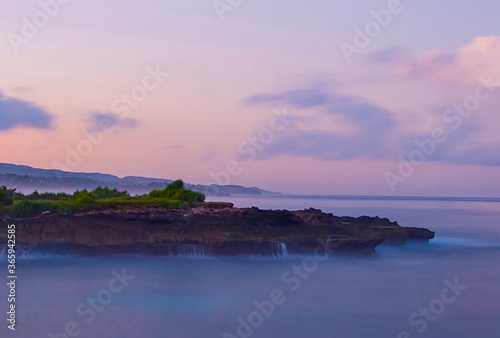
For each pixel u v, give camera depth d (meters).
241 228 63.66
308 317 39.81
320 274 55.06
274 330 36.66
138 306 42.03
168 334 35.44
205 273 53.94
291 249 63.97
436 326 38.03
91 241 58.91
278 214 66.06
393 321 39.12
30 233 58.59
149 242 60.34
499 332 37.00
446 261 65.00
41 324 37.16
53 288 46.78
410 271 57.78
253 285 49.44
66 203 65.00
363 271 57.31
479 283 52.03
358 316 40.22
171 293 45.72
